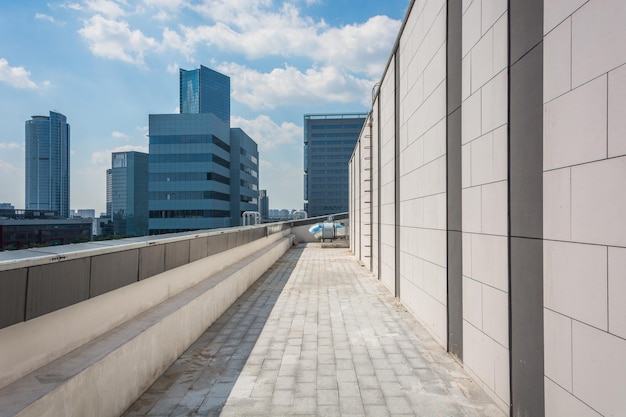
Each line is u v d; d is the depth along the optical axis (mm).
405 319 6980
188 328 5359
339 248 23547
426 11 6359
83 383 2812
